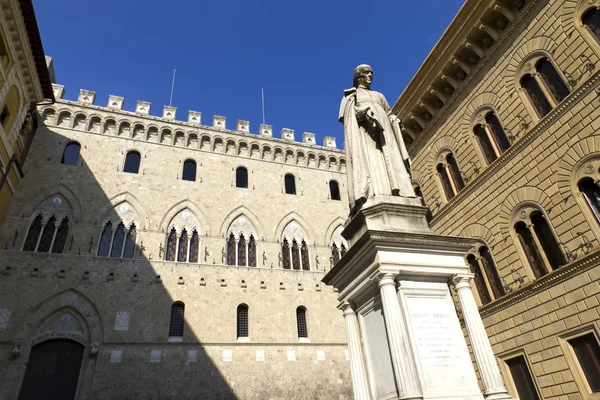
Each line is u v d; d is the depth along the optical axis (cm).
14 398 2333
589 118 1595
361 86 1029
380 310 734
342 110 1035
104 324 2675
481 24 2127
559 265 1686
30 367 2480
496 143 2117
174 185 3434
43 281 2683
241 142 3934
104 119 3472
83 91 3559
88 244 2919
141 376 2595
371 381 744
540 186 1791
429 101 2584
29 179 2995
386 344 704
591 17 1655
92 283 2788
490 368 683
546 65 1855
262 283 3266
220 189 3591
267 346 3012
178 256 3194
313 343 3155
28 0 2153
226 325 2978
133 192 3266
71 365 2567
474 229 2159
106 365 2556
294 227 3712
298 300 3309
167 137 3675
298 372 2995
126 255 3039
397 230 786
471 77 2284
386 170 909
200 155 3709
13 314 2533
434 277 754
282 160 4041
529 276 1816
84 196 3092
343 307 843
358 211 828
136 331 2725
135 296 2845
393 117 1008
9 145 2503
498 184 2023
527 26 1942
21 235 2791
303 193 3931
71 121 3359
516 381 1834
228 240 3406
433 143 2591
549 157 1759
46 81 2733
